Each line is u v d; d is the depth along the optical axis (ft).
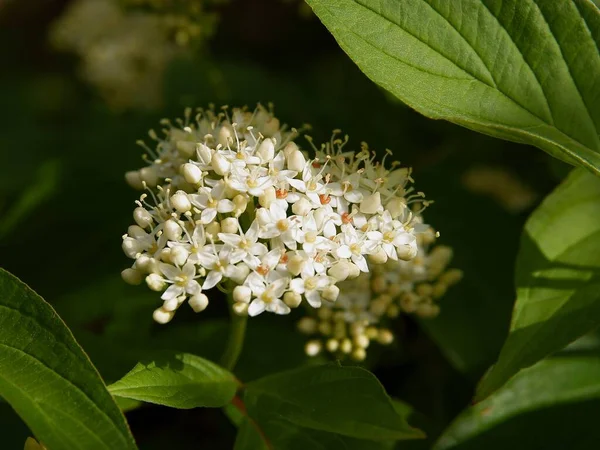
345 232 0.87
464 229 1.02
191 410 1.01
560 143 0.86
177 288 0.86
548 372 0.93
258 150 0.88
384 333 0.95
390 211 0.89
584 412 0.92
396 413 0.84
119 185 1.08
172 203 0.87
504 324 0.97
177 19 1.10
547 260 0.88
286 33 1.37
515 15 0.85
